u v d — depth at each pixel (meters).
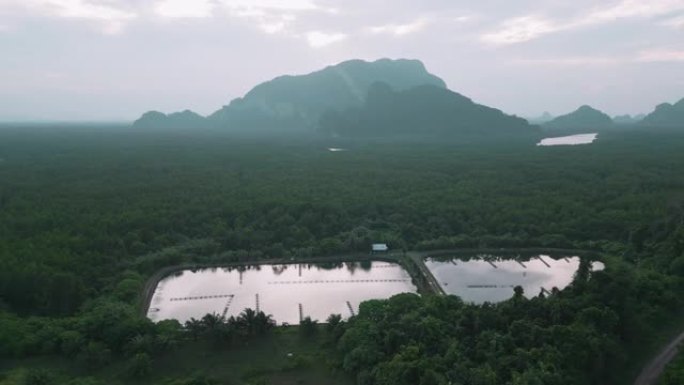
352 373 72.00
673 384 62.19
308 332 83.81
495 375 63.72
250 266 123.19
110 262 113.50
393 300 85.56
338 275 119.56
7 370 73.62
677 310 84.06
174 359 77.12
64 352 76.88
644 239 120.81
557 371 63.72
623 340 74.69
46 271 98.75
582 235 136.12
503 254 131.50
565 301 78.81
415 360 67.25
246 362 76.38
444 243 132.62
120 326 79.06
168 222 139.88
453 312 81.12
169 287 111.69
